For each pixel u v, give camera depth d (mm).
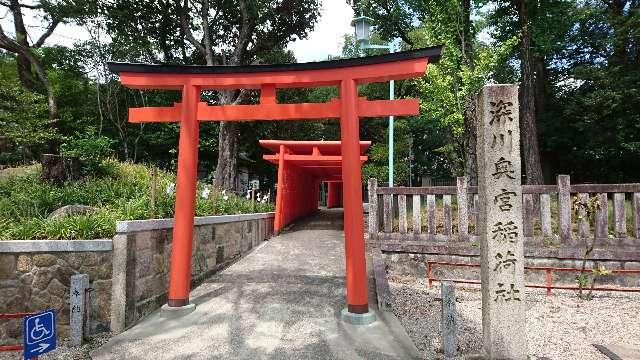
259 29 19641
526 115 13617
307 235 12406
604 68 15938
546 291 7535
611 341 5180
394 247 8523
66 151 9766
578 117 17062
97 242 5258
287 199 14422
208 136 22156
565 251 7750
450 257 8250
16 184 8680
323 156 12922
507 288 4258
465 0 12930
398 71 5727
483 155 4449
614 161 18469
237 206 11484
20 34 15258
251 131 23938
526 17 13695
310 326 5320
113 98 21750
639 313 6246
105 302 5250
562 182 8039
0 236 5457
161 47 19781
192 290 6820
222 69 6133
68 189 8312
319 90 26844
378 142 23391
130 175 10516
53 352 4719
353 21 12570
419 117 22062
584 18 17812
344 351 4609
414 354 4539
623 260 7531
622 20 15430
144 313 5691
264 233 11930
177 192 6035
